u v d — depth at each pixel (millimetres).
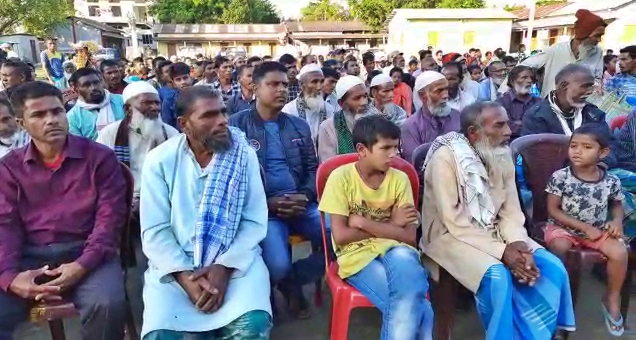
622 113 4160
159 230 2262
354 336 2814
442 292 2594
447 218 2498
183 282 2160
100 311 2182
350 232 2439
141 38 47844
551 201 2816
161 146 2387
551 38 24703
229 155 2359
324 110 4441
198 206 2312
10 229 2299
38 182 2336
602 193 2695
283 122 3230
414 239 2463
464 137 2609
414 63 11234
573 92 3438
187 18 48406
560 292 2318
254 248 2381
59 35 34250
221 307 2143
